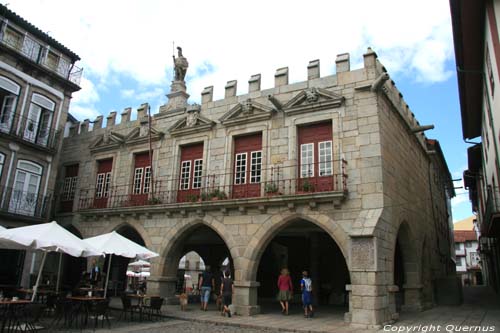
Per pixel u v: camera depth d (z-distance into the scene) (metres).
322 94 14.05
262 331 10.67
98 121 21.03
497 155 14.68
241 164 15.49
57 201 20.94
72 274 20.70
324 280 19.25
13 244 11.66
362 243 11.55
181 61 18.97
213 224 15.06
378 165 12.55
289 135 14.41
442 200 26.31
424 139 20.47
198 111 17.09
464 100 18.58
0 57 17.80
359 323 11.02
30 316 10.48
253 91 15.94
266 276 22.39
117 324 11.41
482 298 21.80
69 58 21.30
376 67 13.75
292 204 13.27
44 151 19.58
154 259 16.25
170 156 17.47
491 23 12.03
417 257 15.66
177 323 11.88
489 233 16.80
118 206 18.17
